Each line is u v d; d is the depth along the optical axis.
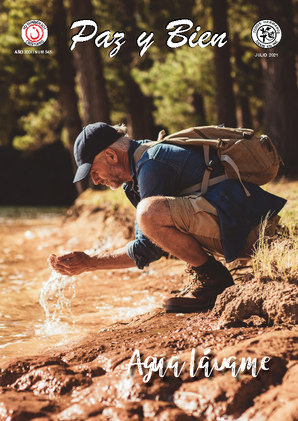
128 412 1.90
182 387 2.07
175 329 2.91
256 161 3.21
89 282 5.07
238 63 18.56
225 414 1.89
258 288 2.80
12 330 3.41
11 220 16.23
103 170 3.25
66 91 16.11
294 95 12.35
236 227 3.05
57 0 15.91
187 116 21.11
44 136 22.16
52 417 1.94
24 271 6.21
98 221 9.20
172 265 5.49
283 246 3.00
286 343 2.29
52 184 35.75
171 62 19.59
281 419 1.75
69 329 3.41
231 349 2.28
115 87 18.69
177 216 2.99
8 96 17.45
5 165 35.53
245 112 20.44
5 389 2.23
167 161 3.12
